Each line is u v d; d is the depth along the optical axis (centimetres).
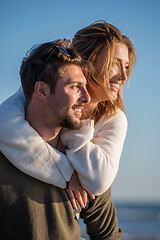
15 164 171
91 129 177
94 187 173
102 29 203
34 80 175
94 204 194
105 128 200
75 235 184
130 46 215
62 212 179
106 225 201
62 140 183
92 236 203
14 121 173
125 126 205
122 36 211
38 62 175
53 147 183
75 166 175
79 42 210
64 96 169
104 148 185
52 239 173
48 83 171
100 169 173
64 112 170
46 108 173
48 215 174
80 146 175
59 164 175
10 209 170
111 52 199
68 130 181
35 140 171
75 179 181
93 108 200
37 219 171
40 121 176
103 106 202
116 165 181
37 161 171
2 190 171
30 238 168
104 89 192
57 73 169
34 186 174
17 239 169
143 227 3331
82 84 174
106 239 200
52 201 176
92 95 197
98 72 200
